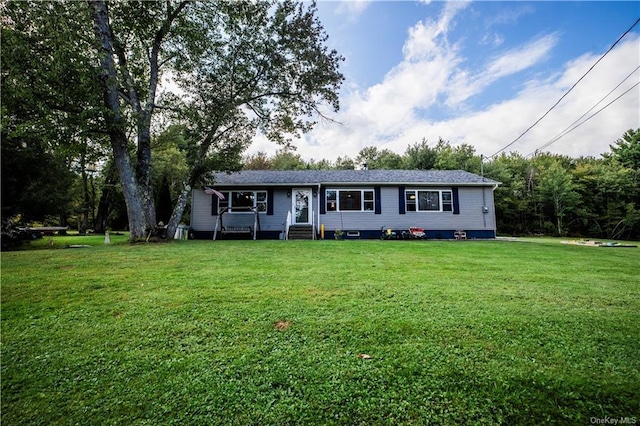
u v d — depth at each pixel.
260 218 15.02
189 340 2.78
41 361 2.43
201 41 11.64
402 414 1.83
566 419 1.79
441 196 15.46
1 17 7.71
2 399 1.98
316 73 12.29
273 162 35.41
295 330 2.98
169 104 11.73
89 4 9.31
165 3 11.06
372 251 8.52
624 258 7.83
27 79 7.88
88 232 24.64
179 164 23.81
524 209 25.66
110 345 2.69
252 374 2.23
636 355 2.50
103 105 9.16
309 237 14.15
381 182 15.05
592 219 24.75
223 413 1.84
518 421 1.77
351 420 1.78
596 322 3.18
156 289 4.31
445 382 2.12
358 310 3.51
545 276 5.34
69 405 1.92
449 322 3.15
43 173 13.77
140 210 10.36
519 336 2.83
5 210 12.71
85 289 4.28
